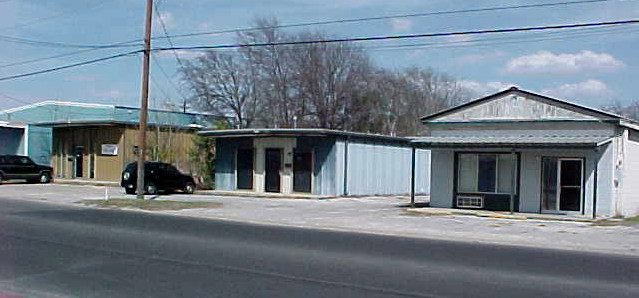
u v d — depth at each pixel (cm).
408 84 6138
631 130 2630
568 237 1825
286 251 1398
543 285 1066
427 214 2448
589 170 2459
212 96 5625
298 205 2809
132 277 1073
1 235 1560
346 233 1848
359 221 2161
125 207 2534
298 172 3478
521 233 1903
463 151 2702
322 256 1337
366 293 970
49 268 1146
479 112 2714
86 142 4503
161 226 1853
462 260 1333
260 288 995
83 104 5522
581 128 2508
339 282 1052
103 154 4375
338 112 5556
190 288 990
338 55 5547
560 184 2514
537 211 2542
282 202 2978
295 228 1956
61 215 2122
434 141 2602
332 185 3375
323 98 5484
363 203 3006
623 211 2545
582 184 2472
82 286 1002
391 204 2950
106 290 975
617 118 2427
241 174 3659
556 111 2555
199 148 4134
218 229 1825
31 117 5556
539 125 2586
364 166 3597
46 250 1341
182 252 1348
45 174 4231
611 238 1814
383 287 1018
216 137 3731
